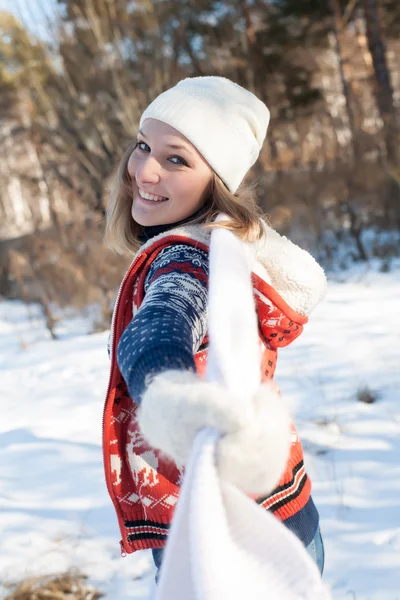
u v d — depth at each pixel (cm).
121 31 1029
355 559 267
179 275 104
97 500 344
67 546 299
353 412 428
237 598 68
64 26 1045
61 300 892
